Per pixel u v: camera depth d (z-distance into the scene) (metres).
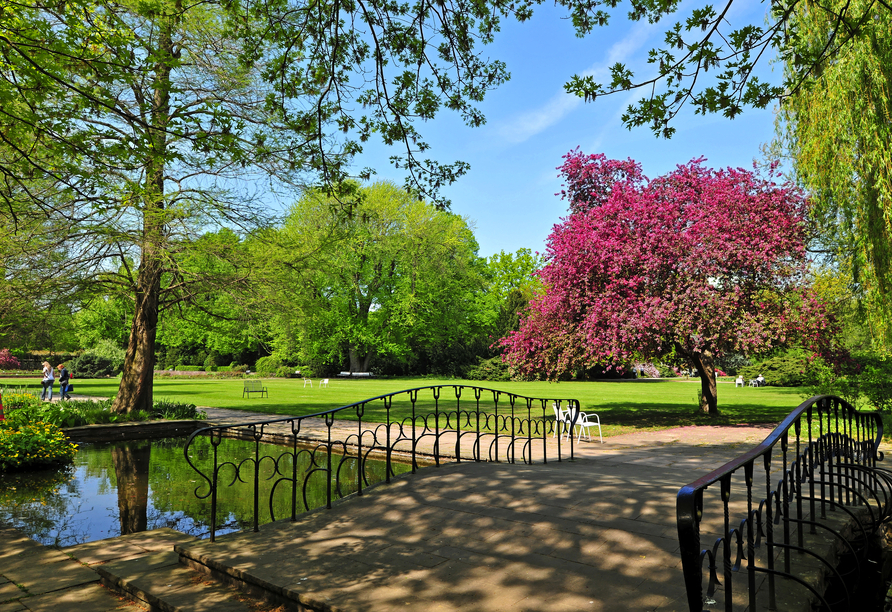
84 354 44.62
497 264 54.78
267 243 15.30
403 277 45.47
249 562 4.20
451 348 49.66
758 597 3.10
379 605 3.36
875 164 11.46
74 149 6.30
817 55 5.14
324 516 5.26
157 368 56.75
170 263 14.37
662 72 5.34
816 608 3.14
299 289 16.94
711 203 14.88
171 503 7.86
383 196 41.56
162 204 13.70
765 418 16.44
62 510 7.52
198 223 14.24
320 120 7.42
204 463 10.66
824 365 14.30
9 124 6.21
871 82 11.26
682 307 13.89
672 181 16.31
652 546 3.95
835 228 13.59
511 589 3.49
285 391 28.30
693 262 13.99
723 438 12.42
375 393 26.62
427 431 13.39
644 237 14.70
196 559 4.46
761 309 14.23
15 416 12.27
